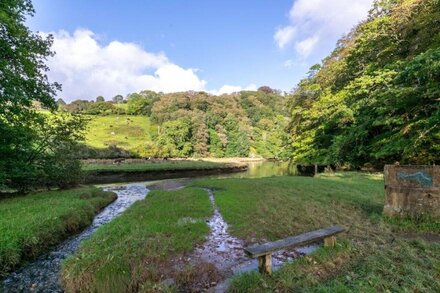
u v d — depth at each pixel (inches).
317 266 177.2
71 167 591.8
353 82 822.5
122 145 2203.5
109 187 820.0
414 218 249.6
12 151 476.4
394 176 265.3
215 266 193.6
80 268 178.7
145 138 2551.7
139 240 227.3
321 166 1198.9
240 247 230.5
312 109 1019.9
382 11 800.3
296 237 190.5
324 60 1200.8
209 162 1867.6
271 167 1840.6
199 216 330.6
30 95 504.4
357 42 852.6
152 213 343.6
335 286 145.2
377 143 701.9
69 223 322.3
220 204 395.5
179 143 2393.0
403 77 503.8
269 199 403.2
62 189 580.1
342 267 175.9
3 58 450.3
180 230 264.8
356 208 332.2
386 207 270.8
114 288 166.2
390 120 613.9
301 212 318.7
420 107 542.0
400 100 546.3
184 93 3868.1
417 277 151.5
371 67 770.8
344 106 848.9
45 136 547.2
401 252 189.6
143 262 190.2
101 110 3503.9
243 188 542.6
